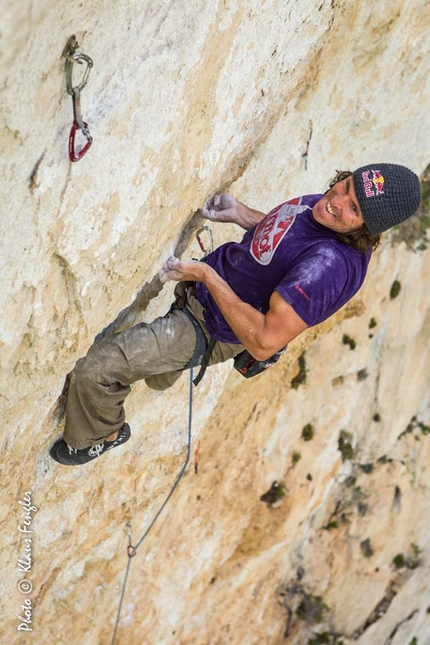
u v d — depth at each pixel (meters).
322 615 9.73
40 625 6.39
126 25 2.50
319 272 3.04
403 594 10.26
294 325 3.03
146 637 7.56
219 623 8.54
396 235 8.66
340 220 3.08
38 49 2.20
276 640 9.41
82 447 3.73
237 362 3.53
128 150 2.81
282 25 3.78
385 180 3.00
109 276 3.14
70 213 2.70
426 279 9.05
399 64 6.45
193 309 3.46
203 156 3.49
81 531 5.28
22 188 2.48
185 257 4.61
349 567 9.81
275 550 8.48
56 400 3.57
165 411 5.23
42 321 2.93
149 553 7.12
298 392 8.23
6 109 2.23
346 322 8.45
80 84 2.40
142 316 4.16
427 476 10.08
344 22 5.56
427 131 7.40
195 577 7.86
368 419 9.39
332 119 6.19
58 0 2.10
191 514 7.48
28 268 2.70
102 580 6.65
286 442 8.32
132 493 5.53
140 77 2.70
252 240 3.31
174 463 5.69
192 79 3.03
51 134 2.44
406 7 6.00
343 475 9.52
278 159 5.56
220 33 3.10
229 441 7.59
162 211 3.30
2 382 3.02
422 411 10.02
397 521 9.98
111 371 3.43
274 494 8.23
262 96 4.06
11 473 3.78
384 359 9.20
